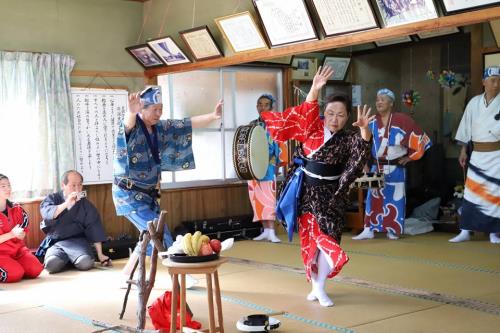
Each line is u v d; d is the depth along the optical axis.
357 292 4.65
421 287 4.77
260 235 7.37
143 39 7.32
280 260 6.02
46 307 4.45
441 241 6.83
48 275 5.66
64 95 6.71
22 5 6.57
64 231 5.96
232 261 6.02
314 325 3.82
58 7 6.79
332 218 4.28
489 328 3.72
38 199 6.57
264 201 7.19
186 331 3.53
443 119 8.71
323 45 5.26
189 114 7.57
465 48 8.45
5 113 6.43
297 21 5.30
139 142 4.48
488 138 6.54
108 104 7.04
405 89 9.17
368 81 8.90
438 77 8.75
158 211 4.68
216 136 7.79
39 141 6.56
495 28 6.67
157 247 3.59
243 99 7.97
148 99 4.44
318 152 4.30
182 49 6.65
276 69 8.19
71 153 6.73
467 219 6.73
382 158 7.06
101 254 6.10
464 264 5.57
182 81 7.50
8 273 5.27
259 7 5.50
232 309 4.24
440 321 3.88
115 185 4.55
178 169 4.80
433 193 8.05
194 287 4.93
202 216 7.65
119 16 7.19
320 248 4.23
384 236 7.32
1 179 5.55
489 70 6.50
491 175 6.55
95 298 4.70
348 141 4.27
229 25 5.88
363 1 4.75
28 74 6.52
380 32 4.83
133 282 3.78
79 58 6.94
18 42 6.56
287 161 7.30
